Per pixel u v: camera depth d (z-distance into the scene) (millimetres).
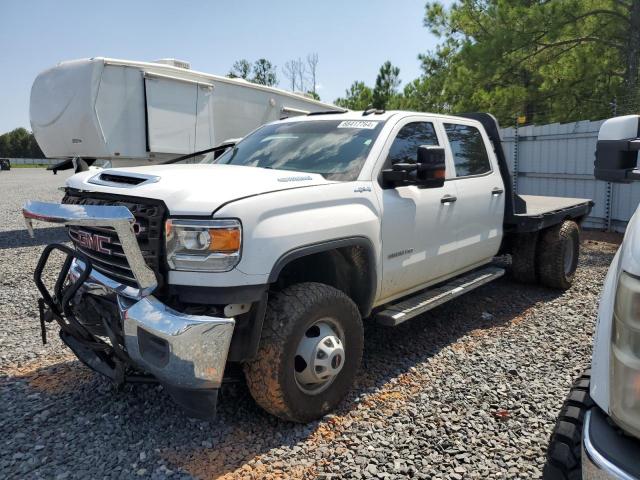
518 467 2934
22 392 3789
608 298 1921
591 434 1773
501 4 13578
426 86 19516
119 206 2834
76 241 3678
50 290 6402
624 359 1640
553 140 11336
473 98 15117
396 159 4266
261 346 3160
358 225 3633
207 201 2963
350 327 3543
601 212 10680
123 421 3396
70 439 3186
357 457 3018
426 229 4414
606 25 12805
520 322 5340
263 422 3400
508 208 5762
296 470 2900
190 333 2795
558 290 6488
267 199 3139
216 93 11430
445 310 5742
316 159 4145
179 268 2980
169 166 4043
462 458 3012
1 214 14406
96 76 9477
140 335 2939
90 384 3916
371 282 3854
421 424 3365
